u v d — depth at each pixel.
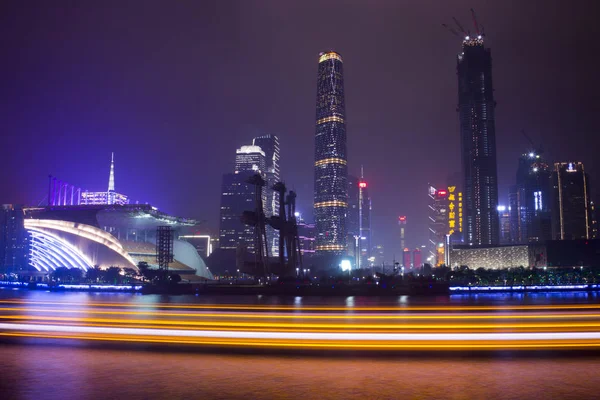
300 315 38.75
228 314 39.75
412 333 28.94
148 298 118.62
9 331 31.69
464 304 79.69
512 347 25.70
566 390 18.06
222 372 20.86
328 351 25.11
